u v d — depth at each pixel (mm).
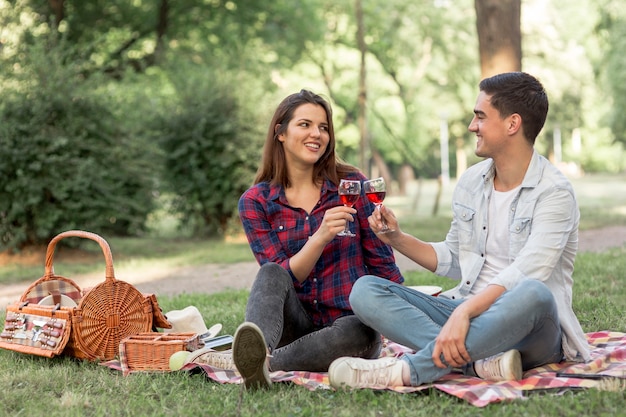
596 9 27469
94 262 11523
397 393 3146
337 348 3562
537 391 3113
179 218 15078
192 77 14734
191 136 14297
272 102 14547
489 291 3182
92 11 18672
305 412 2996
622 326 4609
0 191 11578
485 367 3283
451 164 55938
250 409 3086
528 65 32000
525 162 3490
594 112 40969
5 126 11234
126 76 15812
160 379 3623
